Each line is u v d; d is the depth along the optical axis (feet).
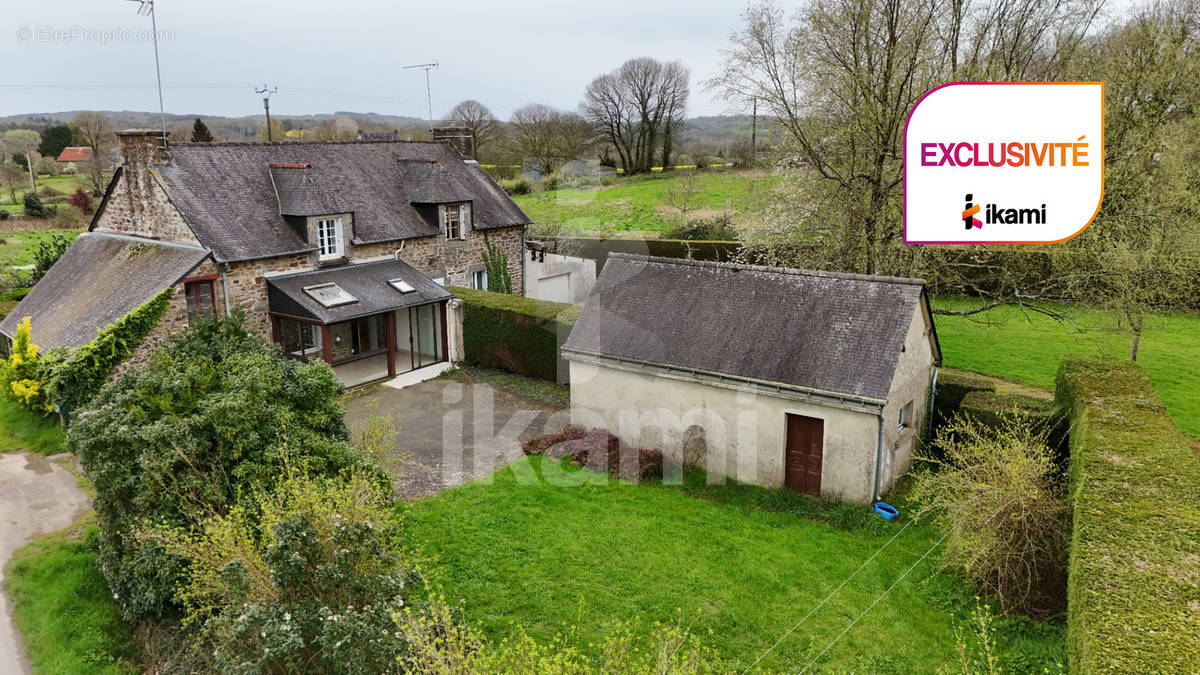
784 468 49.49
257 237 67.92
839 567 38.91
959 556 35.96
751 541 41.93
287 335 71.41
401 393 68.44
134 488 34.22
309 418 38.88
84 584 37.50
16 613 35.45
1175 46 64.44
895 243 66.23
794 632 33.37
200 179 69.21
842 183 66.13
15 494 47.29
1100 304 65.51
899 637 32.86
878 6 63.36
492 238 91.97
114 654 33.50
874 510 45.21
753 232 76.43
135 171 68.39
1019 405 51.19
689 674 25.03
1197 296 87.20
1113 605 22.27
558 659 24.45
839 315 49.73
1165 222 63.05
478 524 43.27
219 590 29.01
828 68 65.92
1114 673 19.39
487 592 36.50
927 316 52.42
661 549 40.81
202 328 48.57
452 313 77.46
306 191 71.46
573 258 116.16
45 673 31.50
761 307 52.90
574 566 38.93
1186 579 23.41
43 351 60.70
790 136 70.28
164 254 65.77
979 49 68.95
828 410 46.68
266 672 25.40
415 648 24.25
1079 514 28.07
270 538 29.01
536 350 71.77
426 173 84.28
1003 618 33.55
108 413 35.94
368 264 76.69
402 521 42.14
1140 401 41.04
